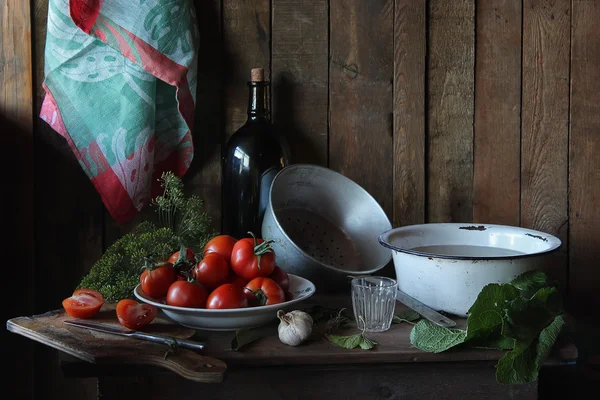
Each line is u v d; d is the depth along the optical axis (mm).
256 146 1485
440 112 1634
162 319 1240
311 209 1547
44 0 1537
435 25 1614
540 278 1213
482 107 1636
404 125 1620
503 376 1055
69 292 1598
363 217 1534
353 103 1615
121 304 1148
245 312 1135
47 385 1619
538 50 1630
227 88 1592
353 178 1628
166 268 1211
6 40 1523
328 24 1597
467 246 1450
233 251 1237
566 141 1647
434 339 1112
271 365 1105
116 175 1473
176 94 1438
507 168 1648
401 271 1305
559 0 1623
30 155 1548
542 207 1656
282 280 1245
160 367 1083
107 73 1436
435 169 1645
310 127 1613
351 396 1130
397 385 1131
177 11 1425
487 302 1107
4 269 1558
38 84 1553
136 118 1442
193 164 1605
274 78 1598
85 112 1443
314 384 1124
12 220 1554
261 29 1586
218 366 1005
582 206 1659
